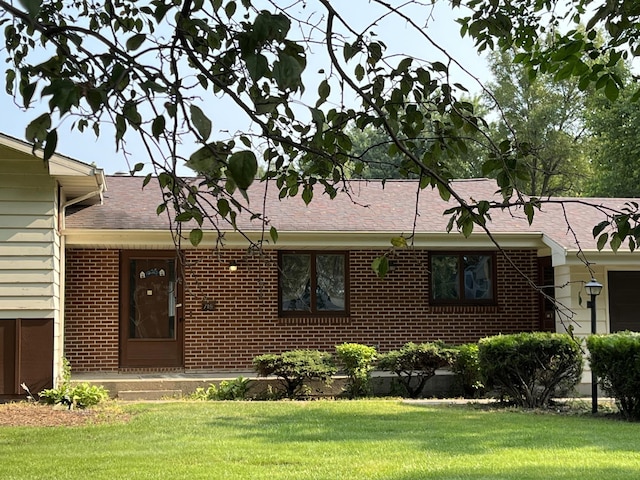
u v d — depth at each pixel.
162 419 10.04
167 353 14.55
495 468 7.04
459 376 13.90
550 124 31.19
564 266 14.61
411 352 13.26
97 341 14.16
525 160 3.67
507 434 9.03
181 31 2.42
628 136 28.23
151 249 14.58
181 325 14.62
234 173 1.84
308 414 10.64
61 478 6.70
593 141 31.92
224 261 14.61
